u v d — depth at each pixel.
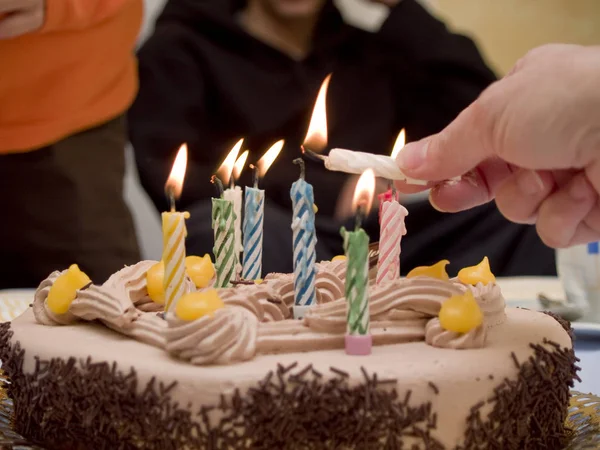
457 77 1.21
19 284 0.96
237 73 1.12
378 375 0.48
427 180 0.51
